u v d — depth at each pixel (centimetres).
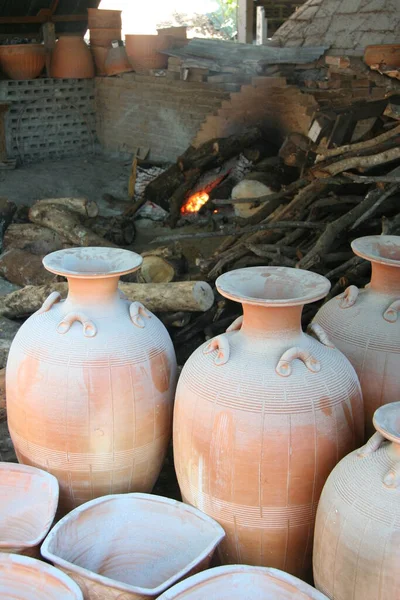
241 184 730
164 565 284
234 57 895
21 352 307
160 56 1021
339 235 506
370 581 223
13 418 311
